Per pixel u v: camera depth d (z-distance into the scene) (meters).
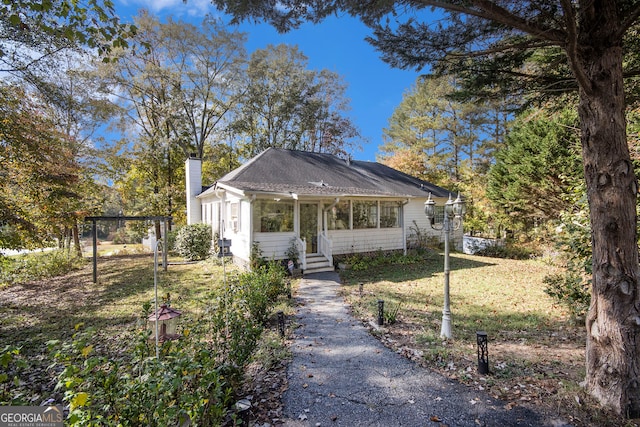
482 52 4.26
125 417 2.16
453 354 4.81
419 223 17.12
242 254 11.56
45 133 9.20
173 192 22.58
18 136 8.17
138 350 2.90
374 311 7.05
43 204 10.49
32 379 4.34
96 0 4.27
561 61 4.54
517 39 4.38
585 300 6.04
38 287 10.21
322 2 3.65
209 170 26.64
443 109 25.55
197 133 25.45
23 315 7.34
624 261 3.33
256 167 13.41
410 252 15.19
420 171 25.39
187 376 2.42
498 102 5.54
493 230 20.08
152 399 2.27
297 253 11.62
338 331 5.89
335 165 16.61
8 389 3.94
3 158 8.56
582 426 3.14
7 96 8.05
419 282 10.13
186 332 3.29
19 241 9.05
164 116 21.98
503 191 16.33
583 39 3.45
